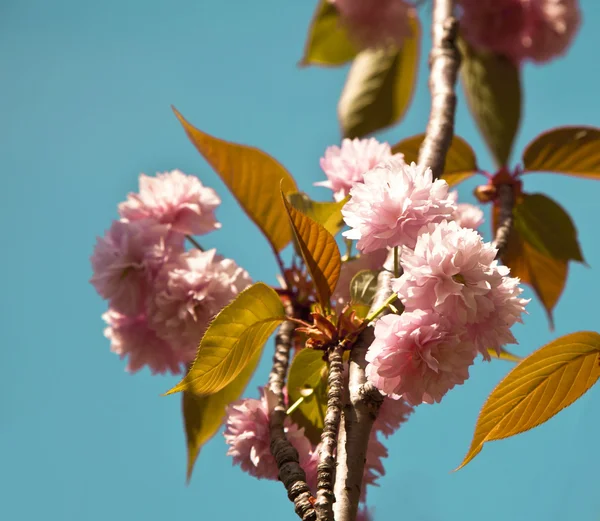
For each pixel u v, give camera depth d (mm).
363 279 1778
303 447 1777
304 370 1800
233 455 1787
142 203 1938
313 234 1752
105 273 1917
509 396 1740
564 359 1738
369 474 1810
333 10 2574
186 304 1894
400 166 1738
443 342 1700
